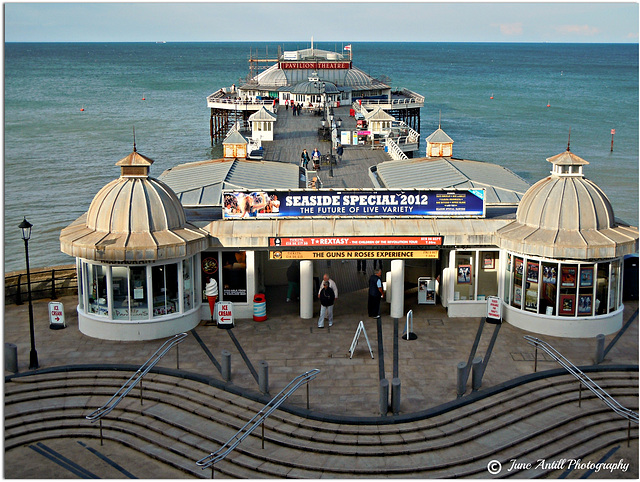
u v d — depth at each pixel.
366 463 18.98
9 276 30.44
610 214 26.72
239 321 28.27
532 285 26.88
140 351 25.28
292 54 102.75
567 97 161.12
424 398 21.75
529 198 27.39
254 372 23.59
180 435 20.53
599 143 92.38
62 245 26.08
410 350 25.33
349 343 26.03
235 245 27.41
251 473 18.92
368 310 28.72
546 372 23.25
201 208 32.06
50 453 20.09
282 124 71.44
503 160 79.94
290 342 26.14
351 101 89.38
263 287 31.58
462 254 28.27
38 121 112.44
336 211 28.14
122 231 25.98
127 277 26.05
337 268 35.62
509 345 25.69
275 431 20.45
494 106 140.88
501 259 28.03
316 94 83.75
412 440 19.73
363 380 23.06
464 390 21.78
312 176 45.81
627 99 155.75
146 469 19.39
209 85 192.50
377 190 28.06
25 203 58.00
